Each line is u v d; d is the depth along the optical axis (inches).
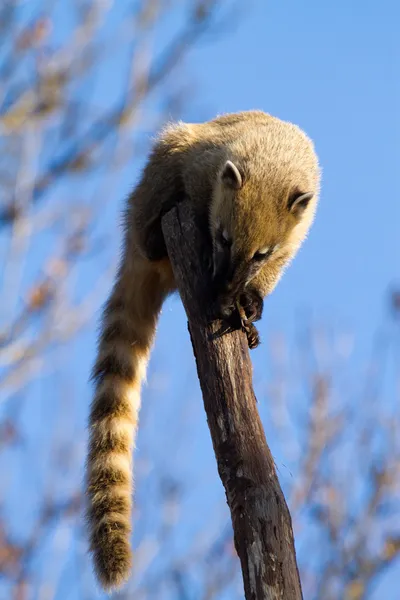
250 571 292.7
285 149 477.1
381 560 516.1
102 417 462.0
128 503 424.8
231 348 348.5
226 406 332.5
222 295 372.8
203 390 342.0
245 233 447.2
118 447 453.4
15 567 509.7
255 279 466.0
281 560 293.0
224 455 318.3
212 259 442.9
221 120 514.6
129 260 492.4
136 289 492.7
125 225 501.7
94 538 404.8
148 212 477.1
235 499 306.7
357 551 520.7
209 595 505.0
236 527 302.0
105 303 502.6
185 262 398.0
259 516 300.4
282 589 288.2
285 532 298.4
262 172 459.8
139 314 495.2
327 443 554.6
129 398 474.9
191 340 366.0
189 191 466.9
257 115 520.7
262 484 307.4
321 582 512.1
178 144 483.8
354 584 510.0
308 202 465.1
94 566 392.8
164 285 492.7
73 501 535.5
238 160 463.8
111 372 478.6
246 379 340.2
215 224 454.3
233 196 451.2
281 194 459.2
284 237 461.7
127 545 399.2
